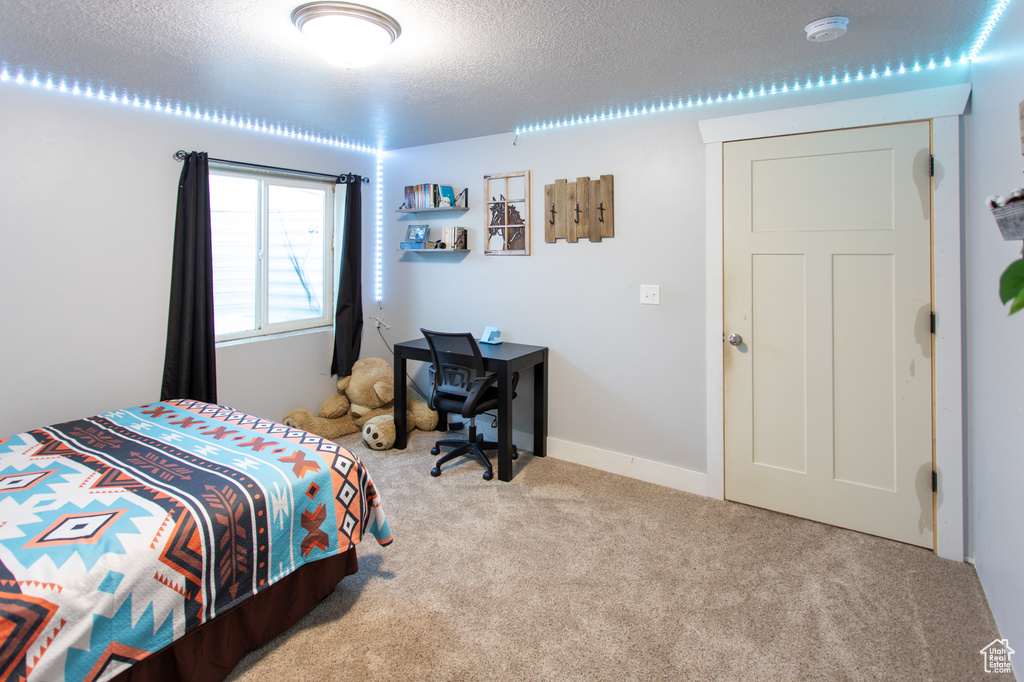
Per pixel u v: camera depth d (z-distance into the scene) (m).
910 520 2.41
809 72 2.38
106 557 1.34
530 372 3.61
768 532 2.54
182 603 1.46
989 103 1.94
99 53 2.16
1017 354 1.68
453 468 3.33
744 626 1.89
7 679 1.13
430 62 2.26
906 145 2.31
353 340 4.07
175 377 3.01
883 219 2.38
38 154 2.54
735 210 2.73
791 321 2.63
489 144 3.63
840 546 2.41
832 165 2.47
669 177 2.94
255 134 3.42
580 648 1.78
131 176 2.85
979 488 2.14
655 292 3.04
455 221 3.88
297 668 1.69
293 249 3.82
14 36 2.00
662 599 2.04
